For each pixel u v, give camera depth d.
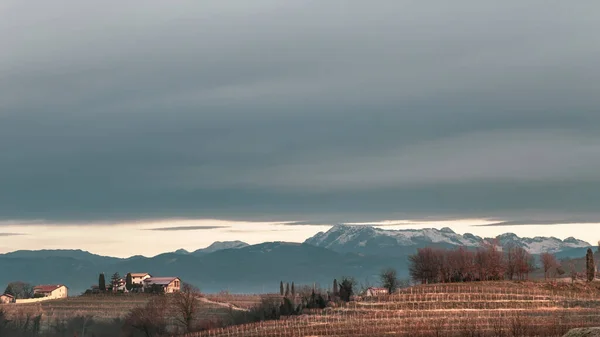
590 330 136.75
